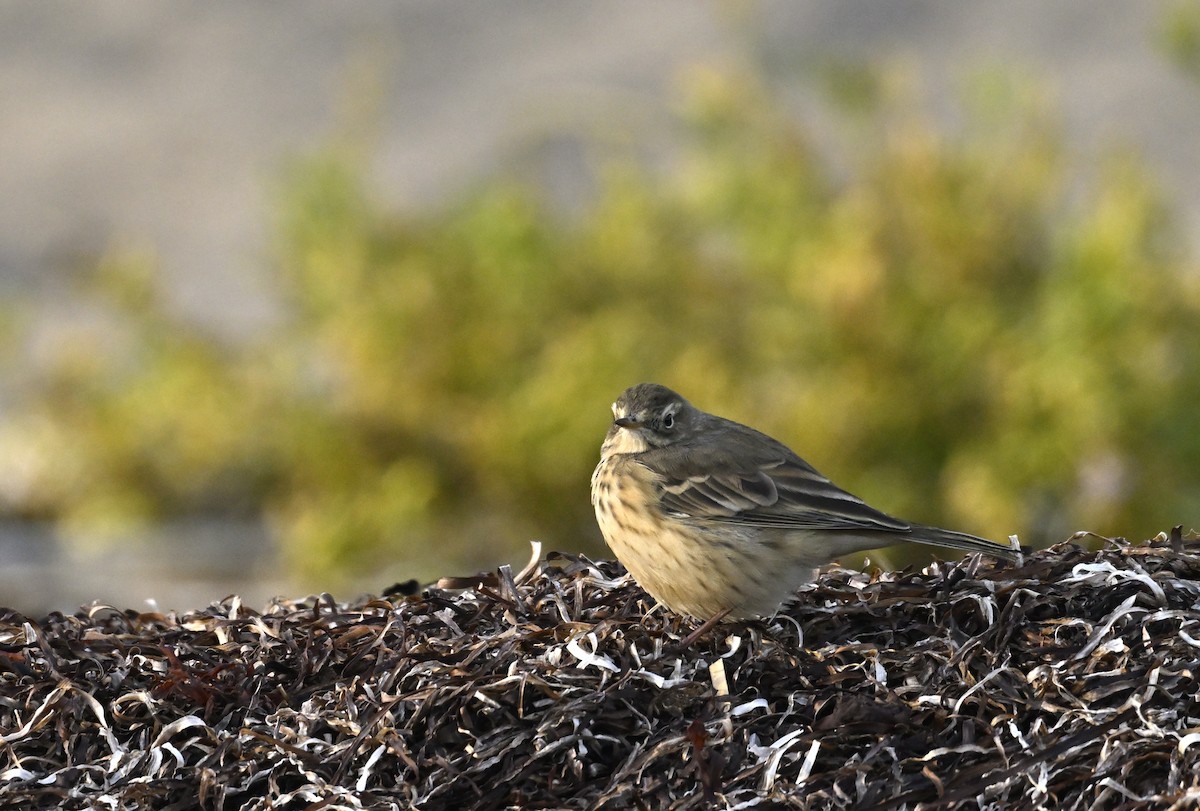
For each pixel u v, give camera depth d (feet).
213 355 53.57
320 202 53.52
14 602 45.44
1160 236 48.19
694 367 46.55
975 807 18.26
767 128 51.08
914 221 48.24
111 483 53.26
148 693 21.72
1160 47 53.57
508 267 50.70
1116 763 18.30
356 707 21.09
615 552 26.99
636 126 62.95
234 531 52.54
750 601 25.68
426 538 49.01
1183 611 21.47
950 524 44.80
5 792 20.20
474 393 50.01
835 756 19.49
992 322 45.83
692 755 19.51
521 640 22.26
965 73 52.13
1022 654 21.11
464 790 19.65
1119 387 44.01
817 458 45.44
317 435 50.29
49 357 56.85
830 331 46.21
